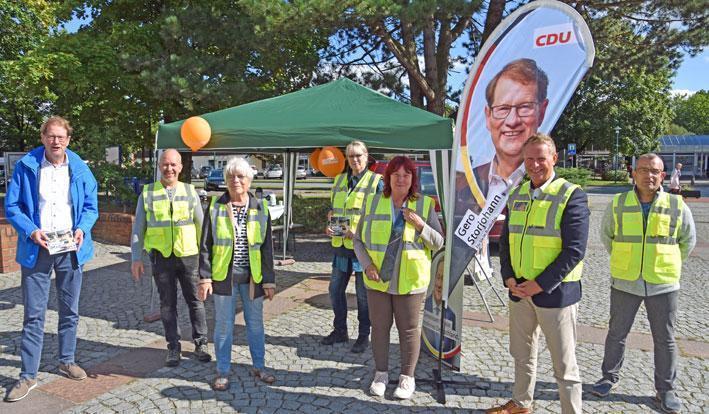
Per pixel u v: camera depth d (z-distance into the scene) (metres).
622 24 13.34
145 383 3.95
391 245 3.66
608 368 3.80
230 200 3.85
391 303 3.78
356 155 4.50
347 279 4.75
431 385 3.94
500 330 5.23
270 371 4.17
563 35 3.44
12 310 5.86
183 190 4.29
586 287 7.10
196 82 11.63
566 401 3.08
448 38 13.38
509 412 3.42
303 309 5.97
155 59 12.41
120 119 16.47
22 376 3.74
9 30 18.66
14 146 31.39
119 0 14.95
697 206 19.89
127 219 10.07
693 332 5.18
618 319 3.74
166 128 5.63
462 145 3.79
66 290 3.94
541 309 3.06
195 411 3.51
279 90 13.84
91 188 4.02
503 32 3.64
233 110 5.93
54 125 3.72
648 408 3.58
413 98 13.91
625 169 40.75
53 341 4.81
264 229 3.90
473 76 3.74
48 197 3.77
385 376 3.82
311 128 5.05
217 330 3.84
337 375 4.12
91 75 13.31
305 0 9.77
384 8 9.24
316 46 15.16
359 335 4.66
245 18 12.15
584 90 38.75
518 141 3.60
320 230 12.34
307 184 26.12
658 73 14.05
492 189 3.70
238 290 3.92
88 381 3.97
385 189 3.72
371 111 5.46
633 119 39.50
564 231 2.96
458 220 3.82
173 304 4.27
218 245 3.78
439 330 4.30
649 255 3.56
